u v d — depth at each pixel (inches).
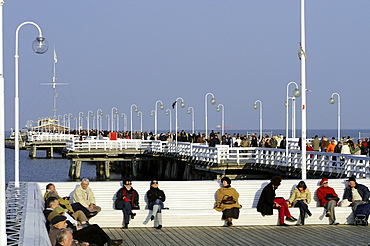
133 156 2586.1
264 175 1718.8
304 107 1015.6
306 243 690.8
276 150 1646.2
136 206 816.9
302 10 1005.2
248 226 810.8
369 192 847.1
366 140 1966.0
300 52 1012.5
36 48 683.4
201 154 1931.6
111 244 631.2
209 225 808.3
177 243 692.7
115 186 845.2
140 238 724.7
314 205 880.3
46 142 3956.7
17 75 880.3
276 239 716.0
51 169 3120.1
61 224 559.2
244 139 2050.9
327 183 871.7
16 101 880.9
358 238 722.2
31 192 765.9
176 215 802.8
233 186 870.4
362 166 1244.5
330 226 812.6
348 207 830.5
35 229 520.7
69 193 844.6
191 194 860.6
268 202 810.8
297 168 1498.5
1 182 457.1
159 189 829.2
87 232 613.0
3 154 460.8
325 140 1857.8
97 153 2549.2
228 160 1772.9
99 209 788.6
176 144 2268.7
